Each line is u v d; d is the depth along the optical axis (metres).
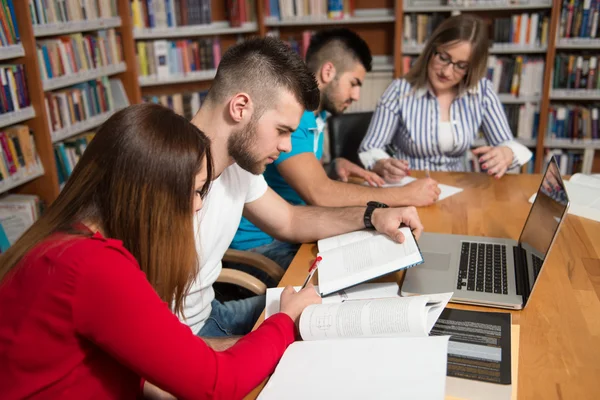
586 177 2.04
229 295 1.81
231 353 1.00
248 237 1.94
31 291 0.84
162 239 0.90
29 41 2.84
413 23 3.96
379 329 1.03
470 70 2.32
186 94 4.12
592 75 3.77
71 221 0.89
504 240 1.54
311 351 1.03
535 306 1.22
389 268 1.29
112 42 3.64
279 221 1.62
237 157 1.35
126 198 0.88
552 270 1.38
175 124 0.92
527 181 2.09
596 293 1.27
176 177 0.89
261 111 1.29
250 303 1.61
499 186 2.05
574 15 3.69
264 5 4.09
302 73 1.29
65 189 0.92
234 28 4.07
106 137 0.89
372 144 2.48
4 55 2.71
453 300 1.24
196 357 0.91
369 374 0.93
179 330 0.90
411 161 2.57
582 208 1.76
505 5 3.75
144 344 0.85
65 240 0.86
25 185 3.13
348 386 0.91
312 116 1.85
